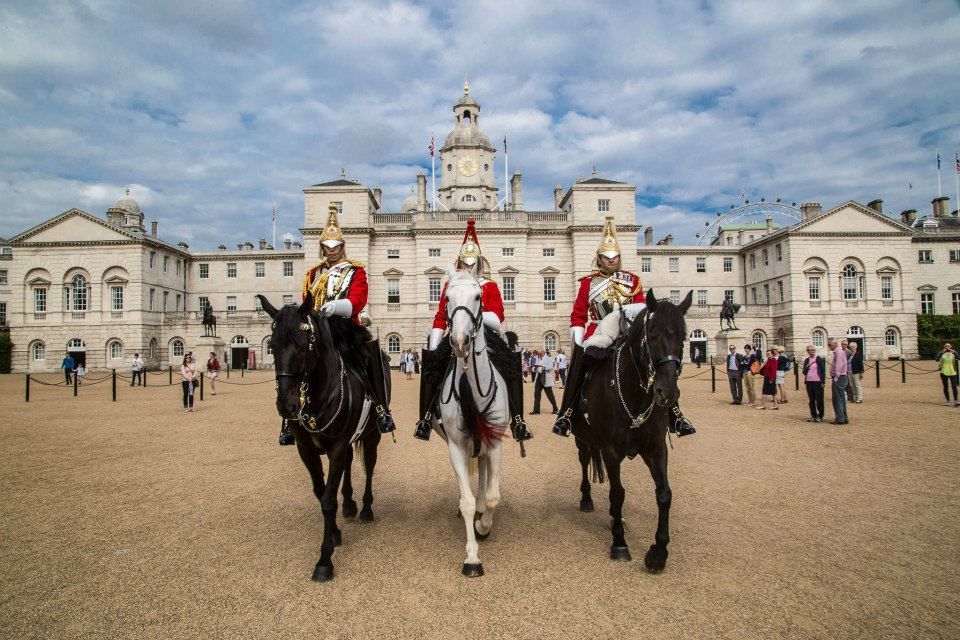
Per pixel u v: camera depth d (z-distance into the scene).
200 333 62.19
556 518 7.05
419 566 5.54
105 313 59.56
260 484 9.13
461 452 5.64
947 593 4.83
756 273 69.94
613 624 4.36
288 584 5.17
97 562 5.75
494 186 71.62
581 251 58.78
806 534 6.33
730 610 4.56
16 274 59.69
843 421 15.11
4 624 4.47
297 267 72.38
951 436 12.80
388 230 59.31
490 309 6.33
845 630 4.24
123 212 66.38
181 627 4.40
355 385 5.99
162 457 11.48
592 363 5.97
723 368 45.22
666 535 5.27
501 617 4.49
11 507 7.79
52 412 19.66
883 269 60.47
